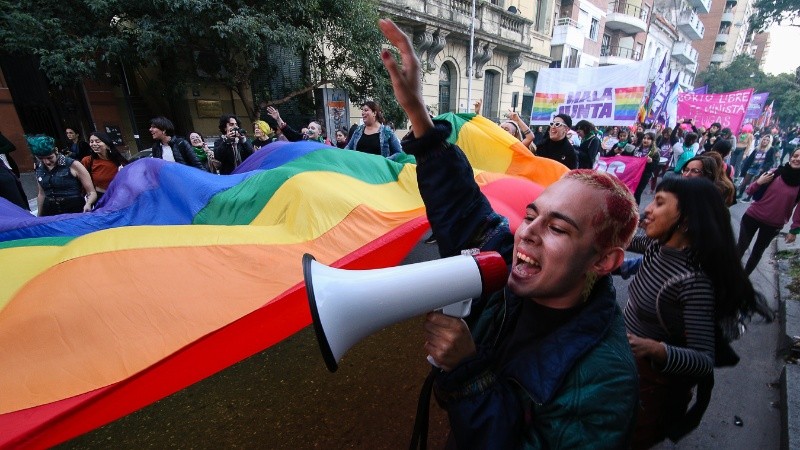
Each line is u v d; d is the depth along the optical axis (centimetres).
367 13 904
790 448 183
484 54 1490
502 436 67
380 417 220
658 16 2955
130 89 993
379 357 276
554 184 76
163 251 160
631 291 157
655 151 642
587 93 777
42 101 849
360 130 412
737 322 139
